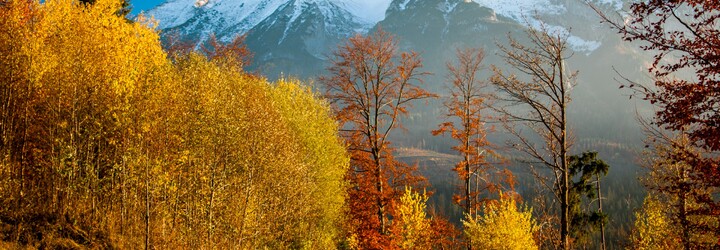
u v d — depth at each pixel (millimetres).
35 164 15211
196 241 16828
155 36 17500
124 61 15828
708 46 6879
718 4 6719
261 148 18250
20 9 14164
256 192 18672
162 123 15750
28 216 13711
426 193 22953
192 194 17172
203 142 16484
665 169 12859
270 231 20000
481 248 21125
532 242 20547
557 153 13164
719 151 7336
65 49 15219
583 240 20688
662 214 18375
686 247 11211
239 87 20641
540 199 20047
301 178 20859
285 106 22828
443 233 23531
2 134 14281
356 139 22766
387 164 22062
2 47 14398
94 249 13852
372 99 22312
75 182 14922
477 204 22000
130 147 14875
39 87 14953
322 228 22312
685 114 6973
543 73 12648
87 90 15594
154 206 16281
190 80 17359
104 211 15914
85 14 16016
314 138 22156
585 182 20828
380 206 22125
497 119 14242
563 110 12625
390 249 21281
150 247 15594
